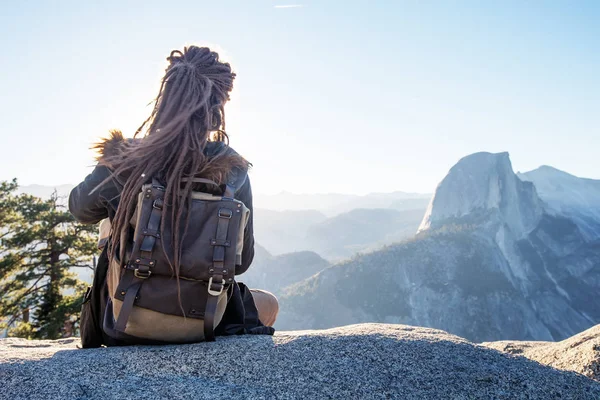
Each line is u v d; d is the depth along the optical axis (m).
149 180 2.24
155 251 2.16
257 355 2.34
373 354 2.37
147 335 2.32
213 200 2.27
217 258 2.21
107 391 2.01
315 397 2.05
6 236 22.91
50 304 22.64
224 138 2.55
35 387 2.01
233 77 2.57
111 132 2.44
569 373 2.30
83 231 23.91
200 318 2.30
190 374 2.19
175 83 2.39
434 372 2.23
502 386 2.15
